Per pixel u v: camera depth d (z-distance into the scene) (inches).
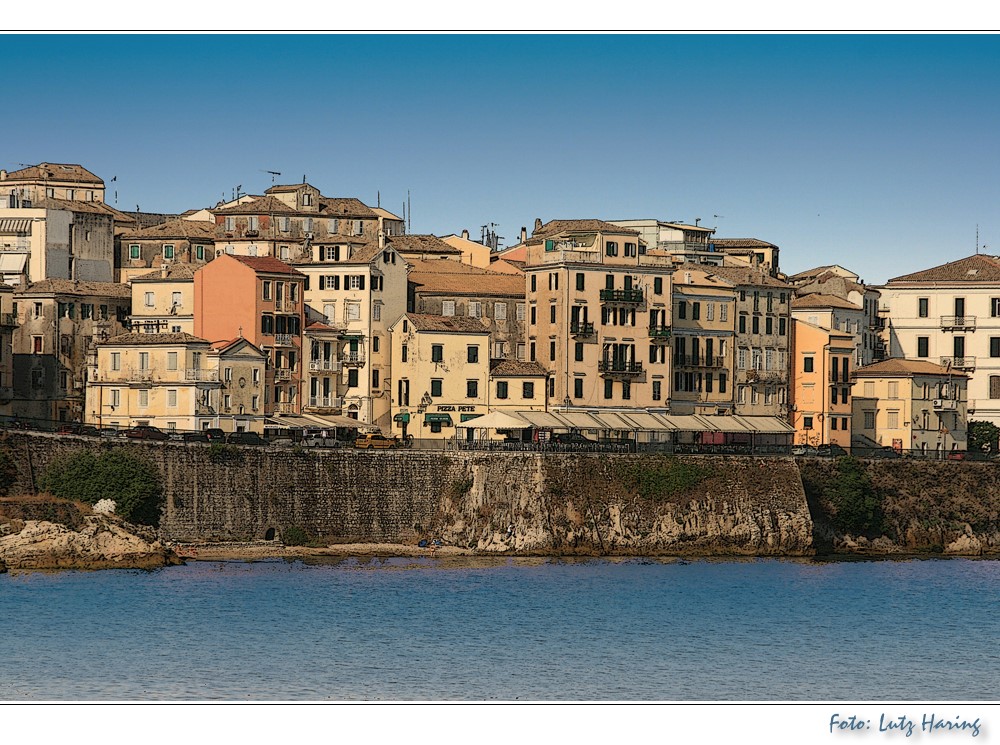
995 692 6988.2
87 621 7514.8
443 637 7549.2
